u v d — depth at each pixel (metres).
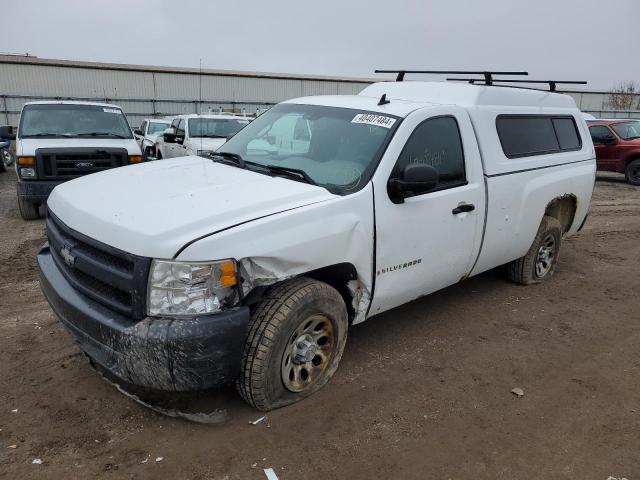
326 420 3.24
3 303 4.91
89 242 2.96
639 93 50.25
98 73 39.53
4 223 8.50
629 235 8.71
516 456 3.01
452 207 4.12
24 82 37.91
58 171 8.55
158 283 2.70
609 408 3.54
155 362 2.70
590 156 6.17
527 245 5.41
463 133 4.30
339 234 3.27
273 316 3.06
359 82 48.09
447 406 3.48
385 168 3.61
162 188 3.38
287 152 4.11
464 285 5.86
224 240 2.77
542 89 6.01
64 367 3.72
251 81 43.94
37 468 2.73
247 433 3.08
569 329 4.80
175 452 2.90
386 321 4.81
